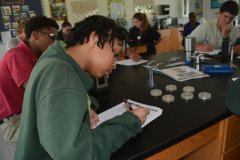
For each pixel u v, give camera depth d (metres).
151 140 0.79
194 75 1.52
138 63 1.99
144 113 0.87
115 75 1.68
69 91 0.59
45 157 0.72
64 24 3.44
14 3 3.89
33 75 0.67
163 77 1.55
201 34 2.46
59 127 0.56
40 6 4.18
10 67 1.28
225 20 2.25
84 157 0.58
